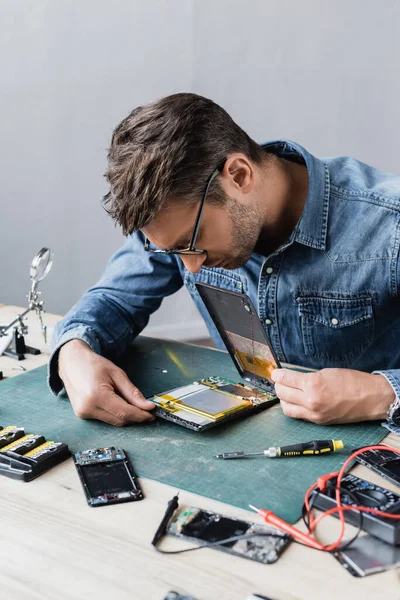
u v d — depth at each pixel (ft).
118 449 3.33
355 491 2.80
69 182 9.21
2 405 3.95
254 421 3.67
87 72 8.81
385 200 4.35
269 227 4.20
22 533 2.67
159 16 8.80
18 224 9.21
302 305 4.60
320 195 4.31
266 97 9.39
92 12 8.57
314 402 3.53
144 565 2.45
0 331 4.89
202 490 2.95
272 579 2.36
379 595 2.27
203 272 5.04
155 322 10.13
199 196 3.34
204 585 2.34
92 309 4.62
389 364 4.84
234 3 8.89
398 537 2.50
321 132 9.62
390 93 9.39
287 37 9.11
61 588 2.34
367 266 4.38
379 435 3.47
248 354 4.03
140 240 4.93
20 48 8.46
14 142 8.84
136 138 3.33
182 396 3.88
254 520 2.71
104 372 3.88
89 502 2.85
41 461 3.14
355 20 9.05
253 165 3.82
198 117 3.40
